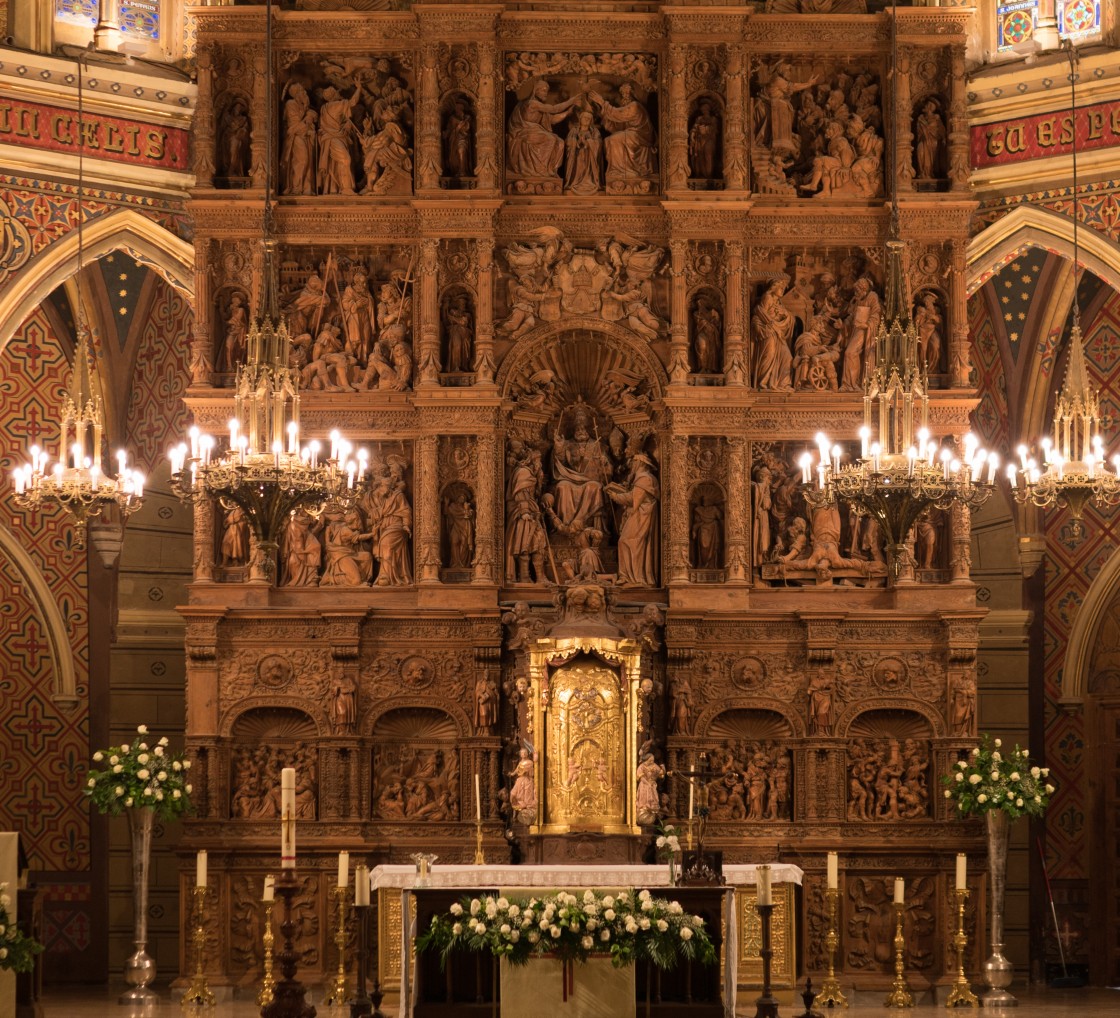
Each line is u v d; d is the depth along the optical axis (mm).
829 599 29094
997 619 33281
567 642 27281
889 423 21906
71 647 32438
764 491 29188
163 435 32750
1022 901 32500
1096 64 29734
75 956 31844
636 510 29094
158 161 30250
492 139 29391
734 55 29531
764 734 28859
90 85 29688
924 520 29047
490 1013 21812
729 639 28797
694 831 27609
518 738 27875
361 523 29156
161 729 32594
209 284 29281
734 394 28953
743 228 29359
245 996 27641
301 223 29438
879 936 28203
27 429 32156
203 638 28359
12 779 32031
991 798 26906
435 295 29141
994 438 33250
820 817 28422
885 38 29891
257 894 28047
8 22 29422
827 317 29641
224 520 29188
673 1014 21734
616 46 29859
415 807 28406
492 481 28875
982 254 30828
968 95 30656
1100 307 32438
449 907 21328
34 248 29125
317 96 29891
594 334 29531
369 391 29125
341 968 26328
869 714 28906
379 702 28500
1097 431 25703
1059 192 30109
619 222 29672
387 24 29766
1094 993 30562
